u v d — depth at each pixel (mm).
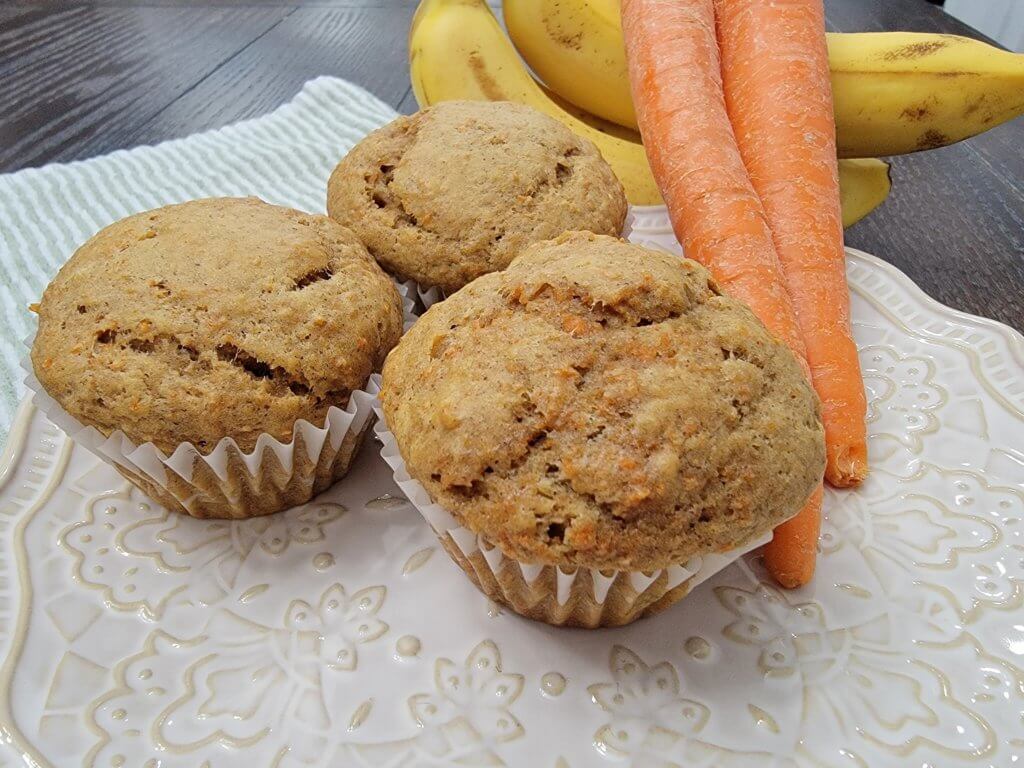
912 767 116
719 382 124
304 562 147
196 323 142
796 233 186
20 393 191
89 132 305
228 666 130
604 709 125
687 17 210
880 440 166
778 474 122
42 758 115
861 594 139
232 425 140
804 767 117
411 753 120
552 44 247
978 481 156
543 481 119
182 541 149
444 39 243
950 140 229
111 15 401
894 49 221
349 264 160
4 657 126
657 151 199
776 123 199
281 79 342
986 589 139
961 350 180
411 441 129
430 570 146
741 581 142
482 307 135
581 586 126
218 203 164
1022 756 116
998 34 386
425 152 181
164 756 117
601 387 121
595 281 128
